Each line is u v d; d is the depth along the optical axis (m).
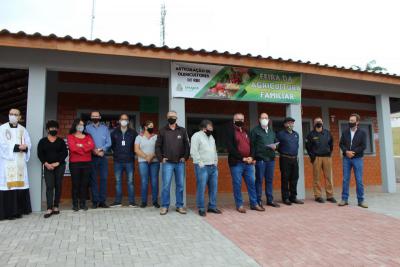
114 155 7.00
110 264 3.90
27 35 5.86
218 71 7.54
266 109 10.76
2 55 6.40
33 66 6.55
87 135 6.51
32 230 5.10
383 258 4.19
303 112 11.23
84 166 6.40
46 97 8.45
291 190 7.60
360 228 5.53
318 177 7.86
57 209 6.16
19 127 6.00
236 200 6.71
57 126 6.13
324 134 7.91
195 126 9.98
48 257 4.06
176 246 4.55
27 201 6.10
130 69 7.11
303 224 5.73
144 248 4.45
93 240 4.71
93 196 6.75
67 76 8.67
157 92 9.36
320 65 7.90
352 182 11.67
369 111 12.36
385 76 8.83
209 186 6.59
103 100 8.88
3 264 3.82
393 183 9.59
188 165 9.49
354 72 8.40
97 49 6.23
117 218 5.91
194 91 7.31
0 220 5.64
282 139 7.51
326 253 4.36
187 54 6.79
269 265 3.96
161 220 5.86
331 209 6.96
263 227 5.52
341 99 11.89
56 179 6.12
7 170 5.72
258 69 7.91
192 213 6.47
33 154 6.43
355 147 7.42
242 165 6.73
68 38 6.03
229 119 10.27
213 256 4.22
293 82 8.26
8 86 8.53
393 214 6.54
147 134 7.01
